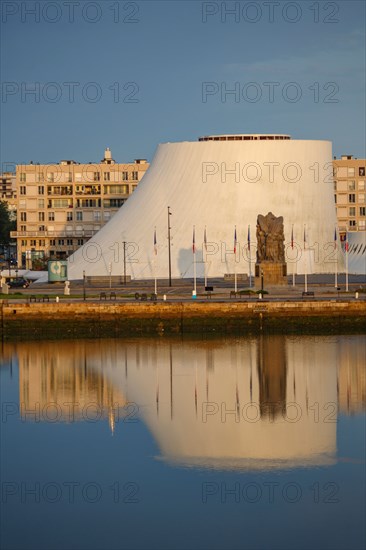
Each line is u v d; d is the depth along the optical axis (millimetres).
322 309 133875
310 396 94312
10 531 64062
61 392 97375
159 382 101312
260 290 152875
